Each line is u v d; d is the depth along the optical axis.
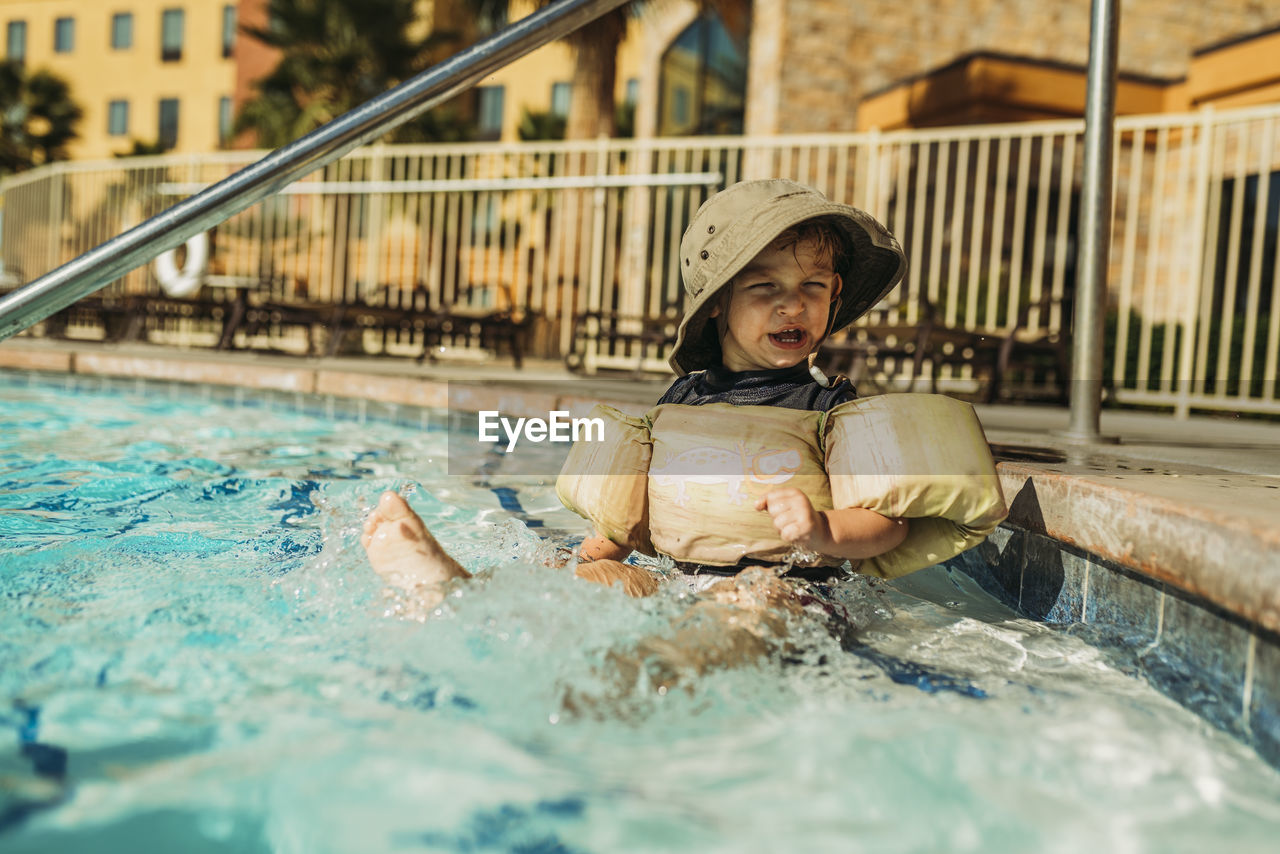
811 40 9.68
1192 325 5.57
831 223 1.92
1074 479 1.70
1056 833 0.95
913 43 10.02
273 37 16.92
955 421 1.65
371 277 9.08
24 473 2.76
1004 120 8.94
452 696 1.21
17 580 1.67
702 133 12.28
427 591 1.46
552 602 1.46
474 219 8.63
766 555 1.68
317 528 2.17
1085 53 10.46
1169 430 3.84
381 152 8.90
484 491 2.85
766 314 1.83
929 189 9.22
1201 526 1.26
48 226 10.71
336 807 0.94
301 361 6.67
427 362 7.87
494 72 2.04
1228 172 8.61
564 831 0.91
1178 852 0.91
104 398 4.99
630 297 8.88
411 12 17.16
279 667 1.29
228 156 9.62
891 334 5.96
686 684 1.26
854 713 1.23
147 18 28.75
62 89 24.75
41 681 1.22
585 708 1.19
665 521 1.74
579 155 9.52
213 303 8.45
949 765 1.08
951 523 1.66
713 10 10.27
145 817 0.91
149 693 1.20
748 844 0.90
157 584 1.67
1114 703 1.30
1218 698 1.23
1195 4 10.52
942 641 1.59
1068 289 7.96
